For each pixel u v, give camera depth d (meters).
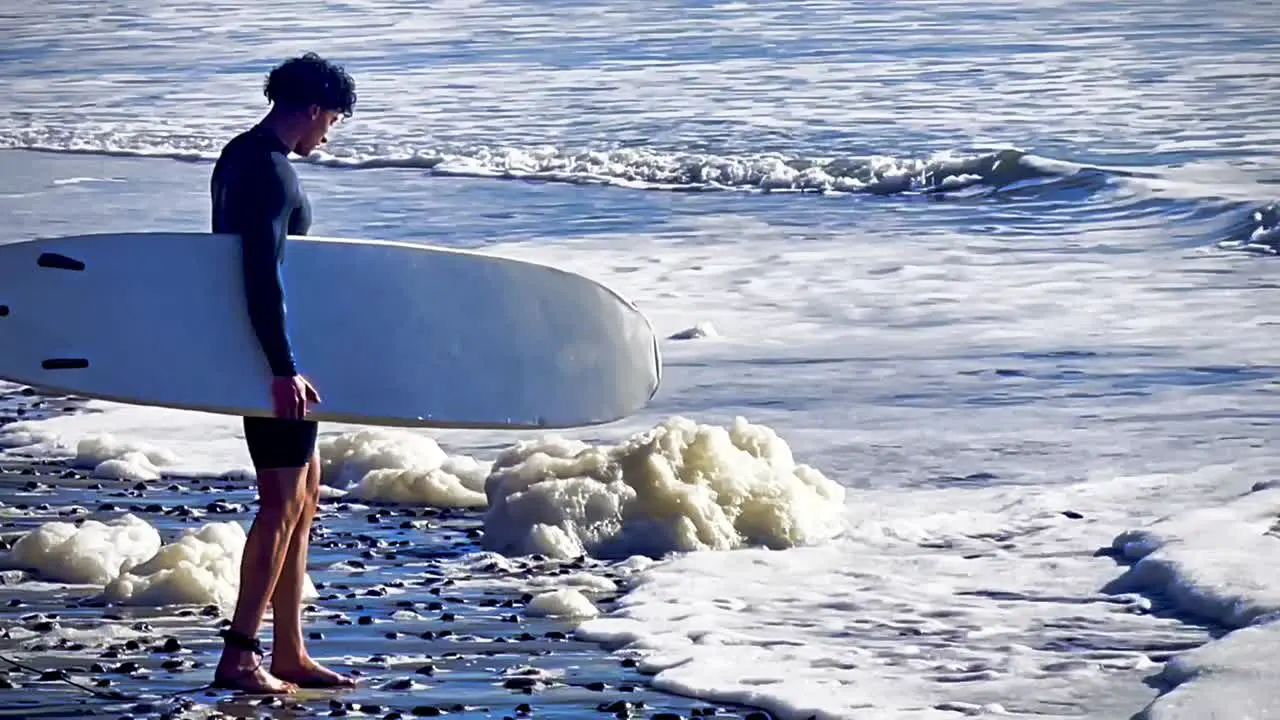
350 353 8.52
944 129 40.81
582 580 10.66
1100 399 16.00
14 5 89.81
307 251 8.53
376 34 69.75
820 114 44.06
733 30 65.94
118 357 8.25
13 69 63.22
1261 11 67.44
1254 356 17.84
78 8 87.19
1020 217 29.78
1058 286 22.77
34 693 8.46
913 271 24.27
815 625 9.56
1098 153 36.47
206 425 15.61
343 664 9.02
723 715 8.14
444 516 12.52
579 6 78.06
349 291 8.55
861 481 13.28
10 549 11.42
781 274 24.28
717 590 10.29
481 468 13.37
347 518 12.48
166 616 9.96
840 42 60.75
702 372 17.70
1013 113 42.94
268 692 8.46
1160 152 36.16
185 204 33.62
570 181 36.41
